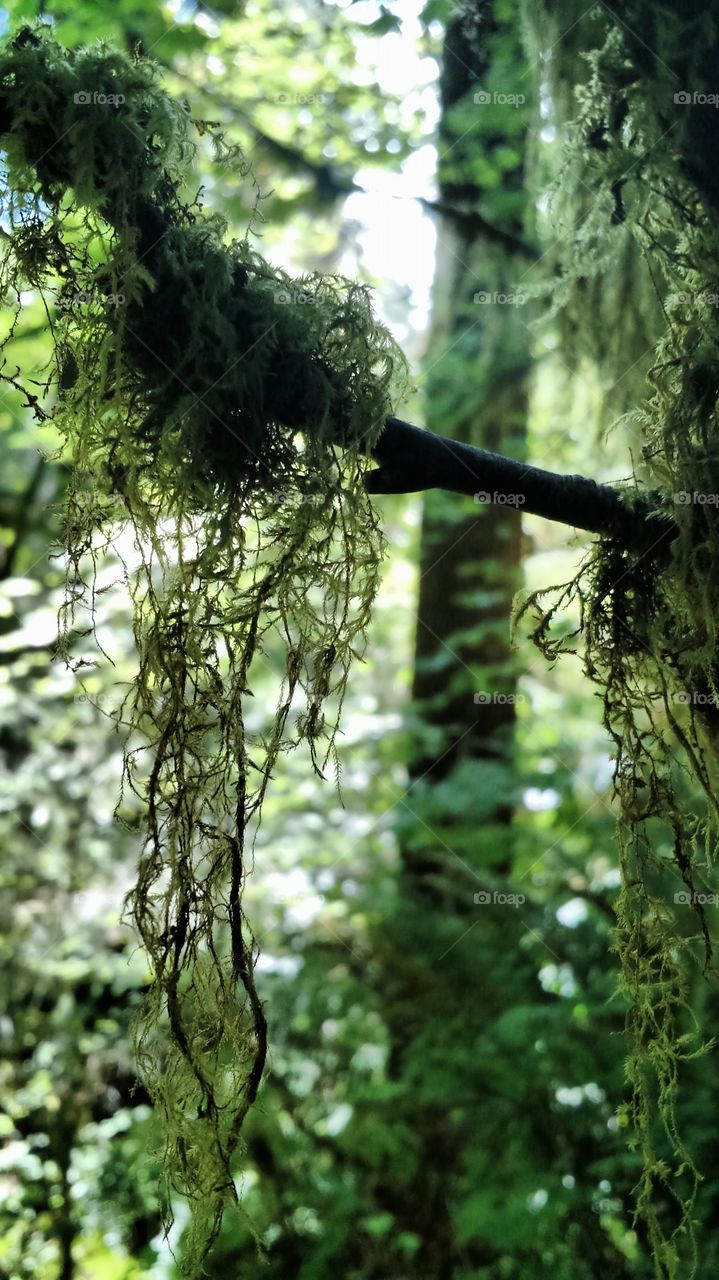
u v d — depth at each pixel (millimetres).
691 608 1024
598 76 1163
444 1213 2711
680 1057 1058
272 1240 2664
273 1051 3125
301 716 993
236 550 970
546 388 3406
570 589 1112
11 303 963
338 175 3625
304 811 4305
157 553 959
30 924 3910
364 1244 2682
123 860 4062
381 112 3617
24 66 862
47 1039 3736
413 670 4082
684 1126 2420
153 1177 3062
